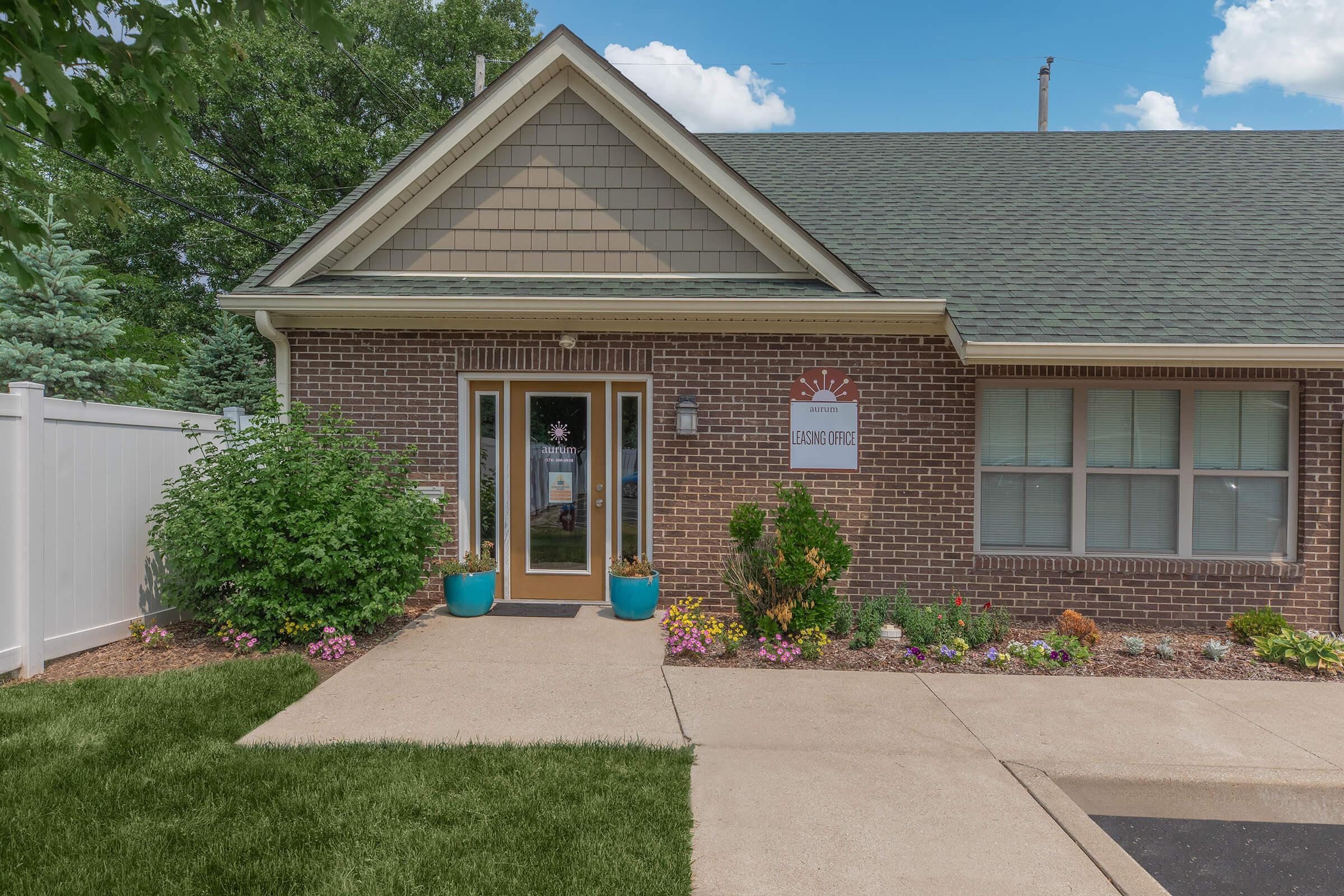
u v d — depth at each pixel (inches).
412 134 981.8
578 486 339.6
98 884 130.8
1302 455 320.2
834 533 287.7
